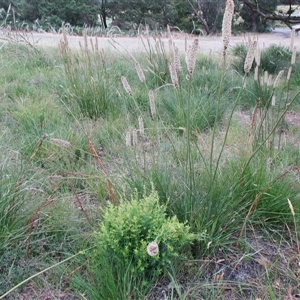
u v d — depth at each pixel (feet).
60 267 6.21
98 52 15.49
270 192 7.48
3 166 7.70
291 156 10.07
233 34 65.21
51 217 7.02
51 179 8.43
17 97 14.96
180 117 12.05
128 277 5.63
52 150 9.93
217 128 12.42
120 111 13.79
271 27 74.38
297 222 7.43
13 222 6.61
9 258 6.26
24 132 11.18
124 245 5.74
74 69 14.49
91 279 5.90
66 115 13.28
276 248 6.96
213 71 17.98
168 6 70.49
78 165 9.55
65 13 69.05
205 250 6.48
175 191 7.21
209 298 5.75
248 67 5.80
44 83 17.25
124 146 9.01
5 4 67.05
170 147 9.11
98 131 12.09
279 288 5.89
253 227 7.41
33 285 6.01
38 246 6.64
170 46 11.55
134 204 5.95
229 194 6.86
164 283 6.05
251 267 6.48
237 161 8.33
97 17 73.31
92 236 6.65
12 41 23.44
